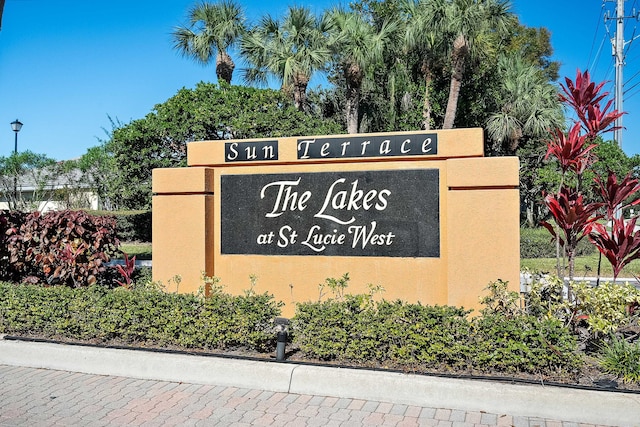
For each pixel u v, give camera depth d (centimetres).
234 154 704
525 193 2211
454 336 493
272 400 479
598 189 623
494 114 2134
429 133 627
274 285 688
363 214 655
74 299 608
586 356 496
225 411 455
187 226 711
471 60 1945
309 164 678
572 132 595
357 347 507
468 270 599
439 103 2247
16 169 2550
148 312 574
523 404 439
